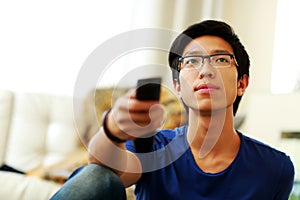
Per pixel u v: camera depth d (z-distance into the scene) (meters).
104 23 2.05
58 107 1.68
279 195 0.76
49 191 1.10
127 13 2.08
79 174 0.60
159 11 2.09
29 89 1.93
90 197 0.56
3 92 1.65
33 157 1.61
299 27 2.04
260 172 0.74
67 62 1.98
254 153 0.76
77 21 2.02
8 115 1.63
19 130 1.63
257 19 2.10
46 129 1.66
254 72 2.04
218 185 0.73
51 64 1.97
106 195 0.58
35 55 1.95
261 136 1.65
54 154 1.60
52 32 1.98
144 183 0.75
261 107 1.68
